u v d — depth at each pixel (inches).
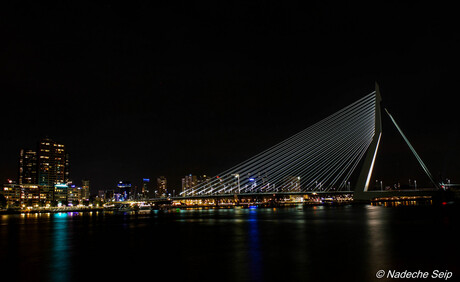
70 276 1136.2
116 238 2158.0
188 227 2881.4
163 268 1204.5
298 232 2263.8
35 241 2084.2
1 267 1290.6
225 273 1112.8
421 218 3161.9
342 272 1098.1
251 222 3299.7
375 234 2031.3
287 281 1010.1
